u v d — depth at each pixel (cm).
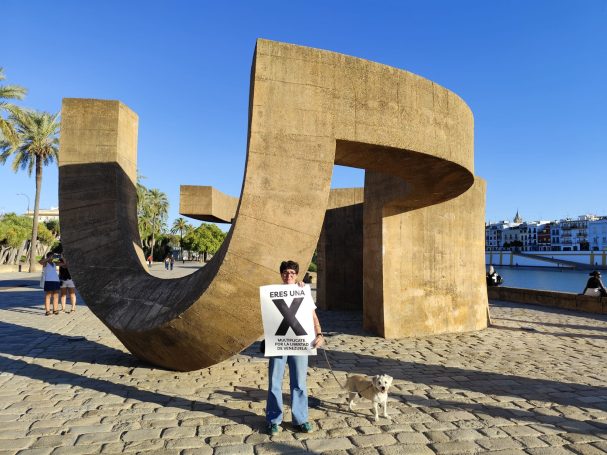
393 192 842
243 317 487
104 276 622
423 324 915
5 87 2441
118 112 672
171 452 348
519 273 6297
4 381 539
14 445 356
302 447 360
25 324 974
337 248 1400
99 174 660
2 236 3572
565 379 576
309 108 505
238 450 353
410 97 566
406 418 428
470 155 665
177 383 534
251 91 513
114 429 392
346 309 1386
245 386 525
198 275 551
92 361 641
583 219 12356
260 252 479
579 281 4606
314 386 536
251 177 482
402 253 902
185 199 1326
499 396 501
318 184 499
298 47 509
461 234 999
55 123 3191
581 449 362
